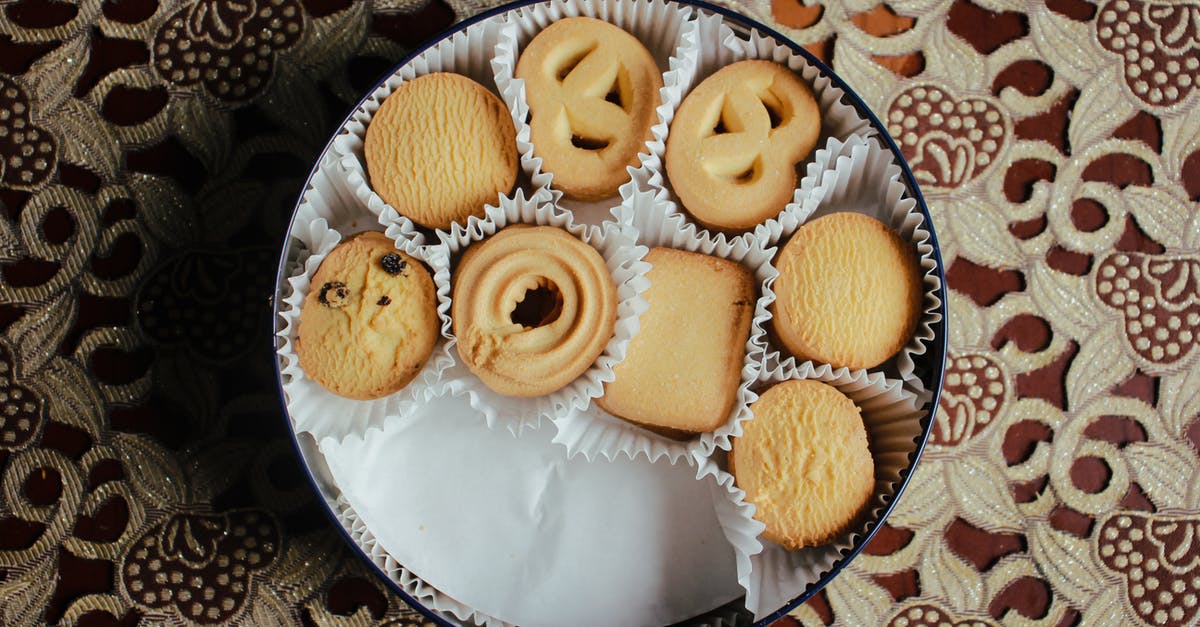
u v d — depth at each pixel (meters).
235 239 0.50
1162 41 0.52
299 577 0.50
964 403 0.51
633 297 0.47
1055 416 0.51
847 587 0.50
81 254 0.50
